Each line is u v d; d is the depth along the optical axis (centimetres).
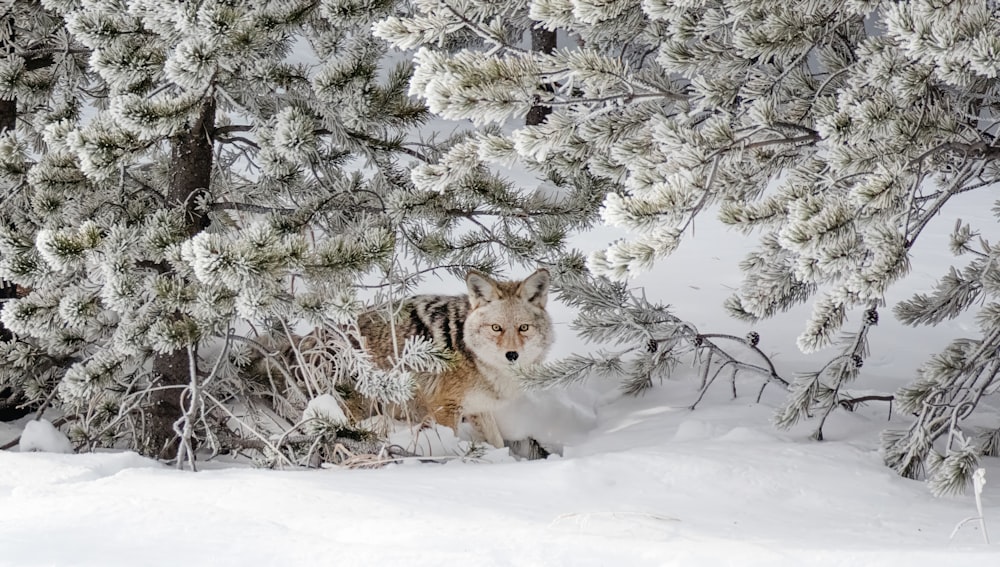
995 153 803
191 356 1088
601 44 1091
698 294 1950
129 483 822
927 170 790
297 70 1191
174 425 1085
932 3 661
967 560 535
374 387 1129
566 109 834
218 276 956
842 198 745
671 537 652
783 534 704
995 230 2605
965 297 1092
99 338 1246
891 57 766
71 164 1152
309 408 1112
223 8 995
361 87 1144
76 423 1211
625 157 827
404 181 1277
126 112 1028
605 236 2333
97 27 1075
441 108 771
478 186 1240
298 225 1174
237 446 1213
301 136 1113
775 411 1105
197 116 1083
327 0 1097
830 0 803
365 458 1062
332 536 662
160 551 585
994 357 934
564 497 832
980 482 646
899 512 809
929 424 919
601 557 577
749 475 896
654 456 936
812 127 868
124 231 1057
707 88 849
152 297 1091
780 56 853
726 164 825
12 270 1059
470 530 655
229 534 630
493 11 845
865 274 713
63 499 739
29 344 1274
